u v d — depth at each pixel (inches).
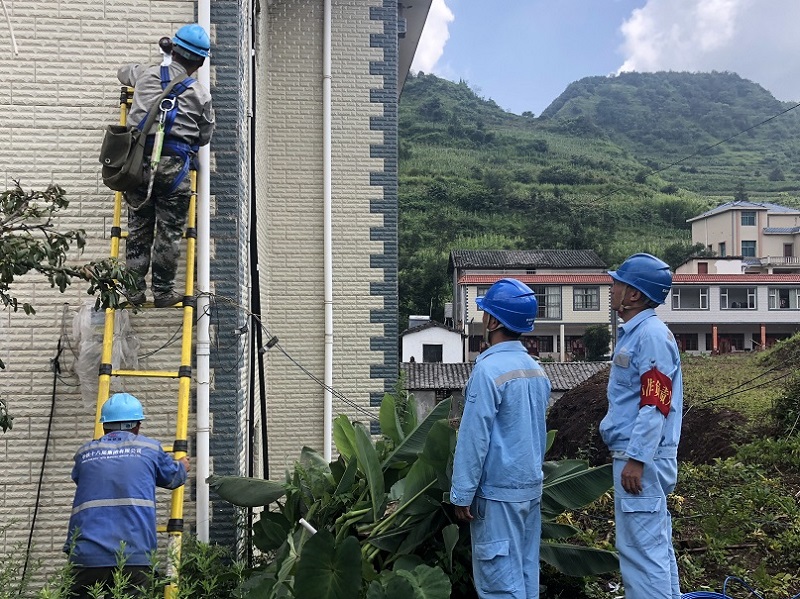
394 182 398.3
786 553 250.8
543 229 3051.2
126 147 197.8
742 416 465.4
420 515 198.7
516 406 176.6
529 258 2074.3
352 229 394.9
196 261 232.2
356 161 396.5
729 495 296.5
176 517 205.8
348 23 398.3
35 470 226.1
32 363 227.1
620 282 187.3
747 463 366.0
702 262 2253.9
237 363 234.4
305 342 384.2
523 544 179.9
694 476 333.4
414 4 491.5
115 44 233.1
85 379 221.6
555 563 207.9
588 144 4923.7
